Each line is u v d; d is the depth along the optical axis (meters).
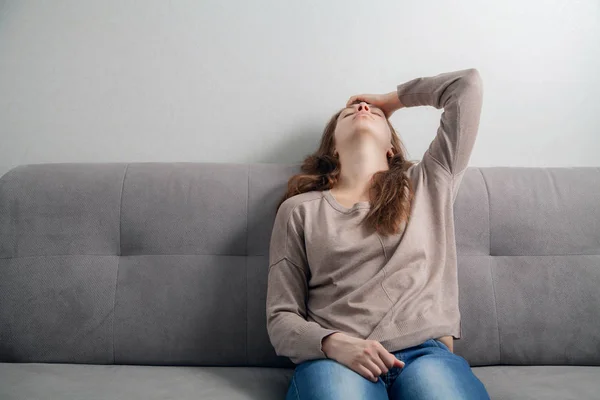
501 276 1.39
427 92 1.44
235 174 1.49
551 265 1.39
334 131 1.52
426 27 1.71
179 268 1.39
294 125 1.70
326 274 1.23
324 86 1.70
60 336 1.34
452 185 1.32
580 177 1.48
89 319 1.35
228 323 1.36
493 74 1.71
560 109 1.72
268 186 1.47
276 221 1.33
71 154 1.69
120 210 1.42
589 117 1.70
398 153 1.49
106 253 1.41
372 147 1.39
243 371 1.29
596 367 1.30
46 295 1.35
